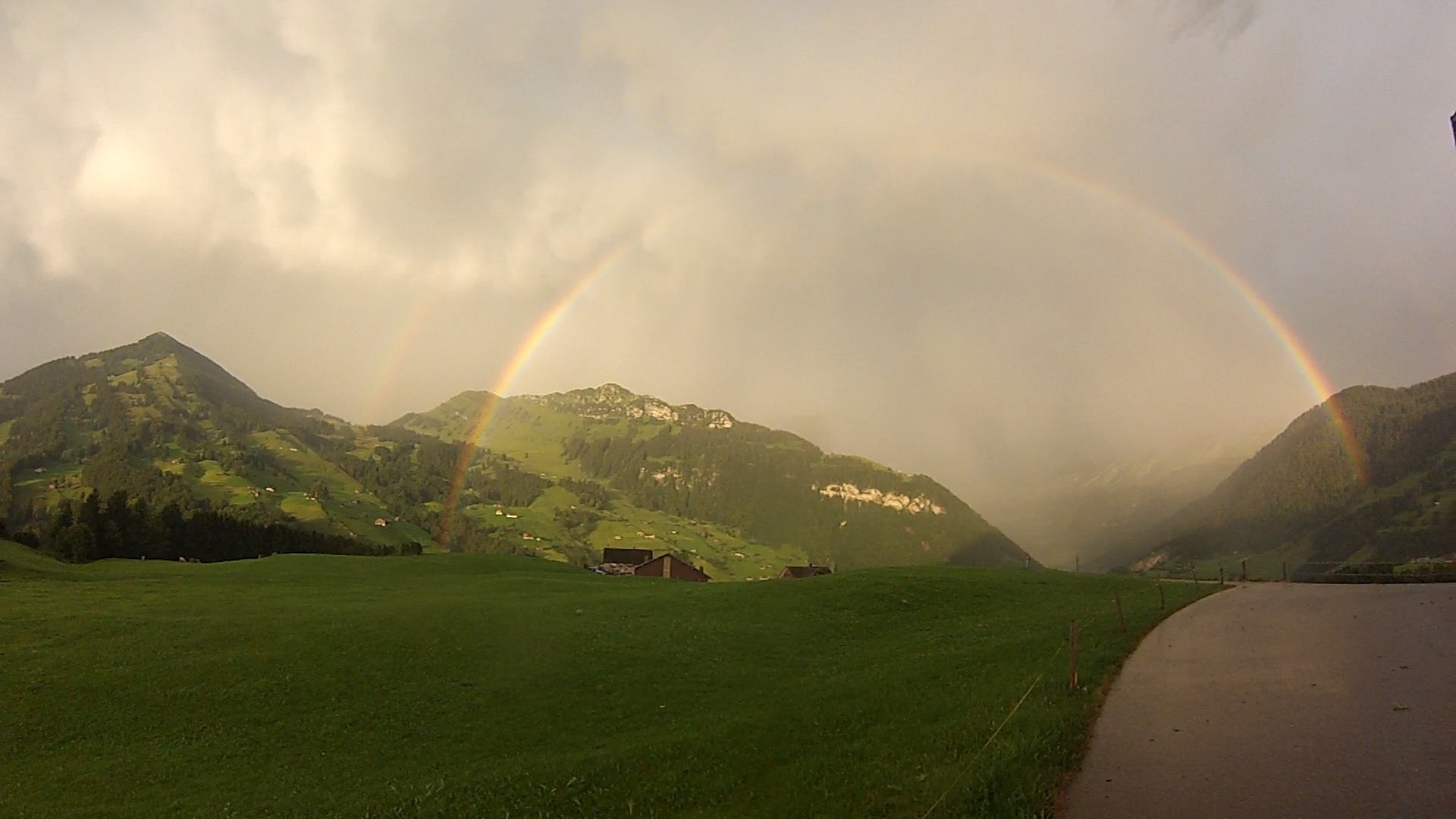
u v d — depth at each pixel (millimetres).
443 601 54000
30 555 78438
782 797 16000
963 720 18812
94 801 23172
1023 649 28984
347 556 95188
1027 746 14641
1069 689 19875
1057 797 12203
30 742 28328
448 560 95562
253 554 141000
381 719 30516
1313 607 34312
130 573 73938
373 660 37500
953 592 55281
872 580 58531
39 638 40188
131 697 32656
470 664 37156
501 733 28609
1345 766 12594
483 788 20797
